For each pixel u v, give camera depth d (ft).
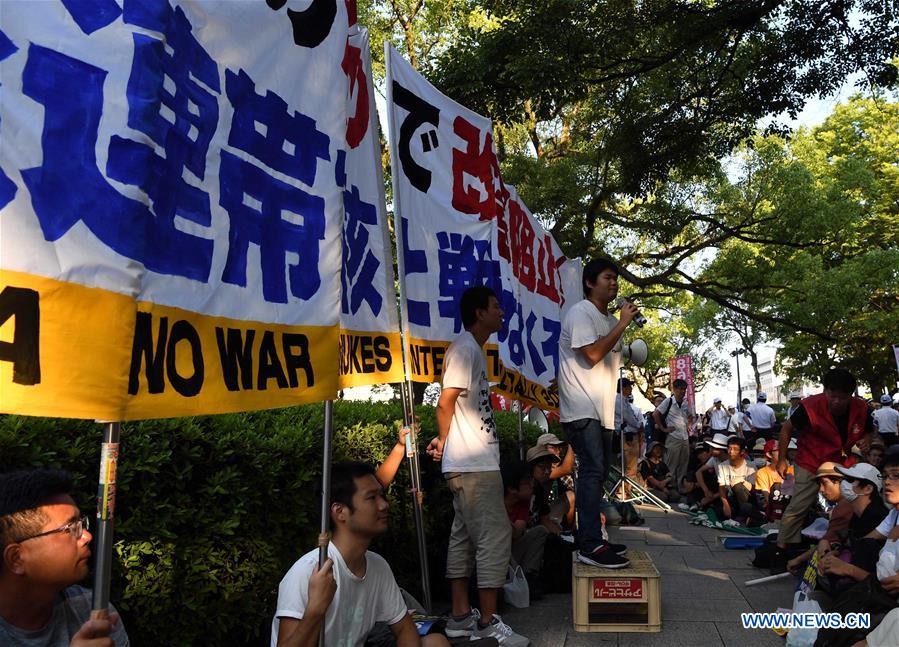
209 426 12.40
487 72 43.14
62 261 6.20
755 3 40.22
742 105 46.37
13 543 6.68
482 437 15.76
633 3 41.81
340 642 10.00
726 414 56.65
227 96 8.45
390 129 16.60
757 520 31.65
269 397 8.54
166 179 7.38
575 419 17.37
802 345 94.07
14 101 6.04
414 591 19.17
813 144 103.91
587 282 17.79
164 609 10.90
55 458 9.51
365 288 13.56
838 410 20.65
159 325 7.18
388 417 19.58
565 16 40.55
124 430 10.69
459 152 18.60
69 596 7.50
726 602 19.24
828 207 66.80
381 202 14.29
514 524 19.67
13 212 5.91
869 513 16.79
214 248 8.04
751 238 70.03
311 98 9.80
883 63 42.52
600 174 60.29
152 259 7.14
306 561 9.74
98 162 6.58
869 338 91.76
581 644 15.96
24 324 5.91
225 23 8.46
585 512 17.39
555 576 20.42
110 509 6.44
